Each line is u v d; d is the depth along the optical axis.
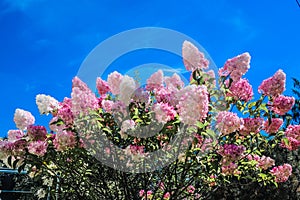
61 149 3.09
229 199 5.17
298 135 3.69
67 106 3.20
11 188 7.72
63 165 3.31
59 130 3.18
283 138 3.64
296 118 9.55
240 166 3.66
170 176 3.26
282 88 3.45
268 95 3.48
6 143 3.19
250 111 3.46
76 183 3.50
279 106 3.49
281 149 6.57
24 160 3.16
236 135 3.46
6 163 3.36
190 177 3.47
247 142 3.59
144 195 3.47
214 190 3.71
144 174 3.29
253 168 3.84
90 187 3.44
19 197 7.68
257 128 3.24
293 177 6.34
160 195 3.79
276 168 4.05
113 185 3.59
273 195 5.95
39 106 3.38
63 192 3.56
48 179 3.58
